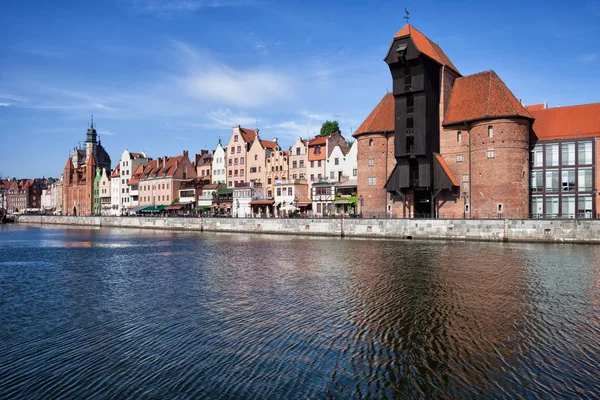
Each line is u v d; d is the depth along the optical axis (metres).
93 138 196.38
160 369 15.31
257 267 37.06
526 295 25.62
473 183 65.94
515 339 18.02
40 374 15.02
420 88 66.69
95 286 29.73
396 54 67.31
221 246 56.12
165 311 22.75
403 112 68.94
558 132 63.16
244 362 15.84
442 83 70.12
